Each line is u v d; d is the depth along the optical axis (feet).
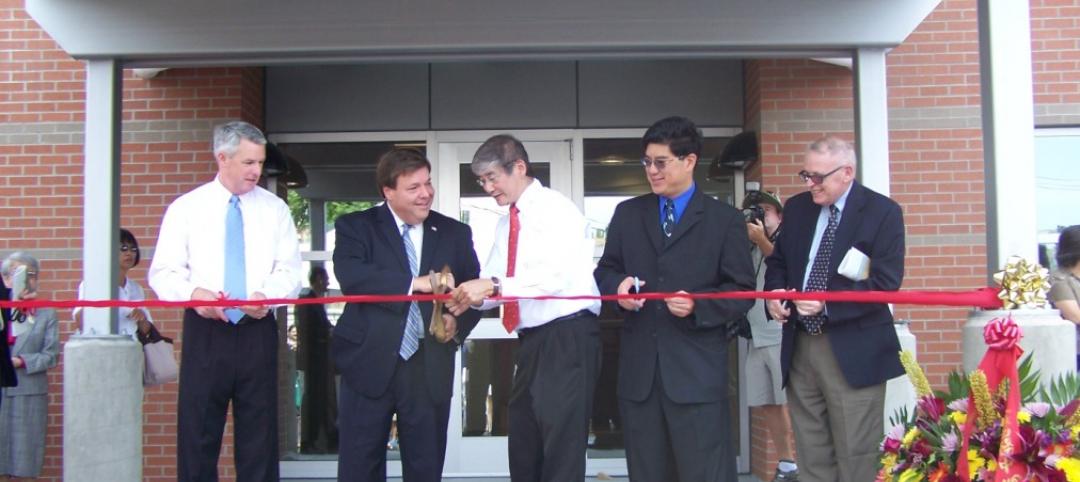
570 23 16.19
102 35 16.29
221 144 14.48
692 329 13.56
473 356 23.61
